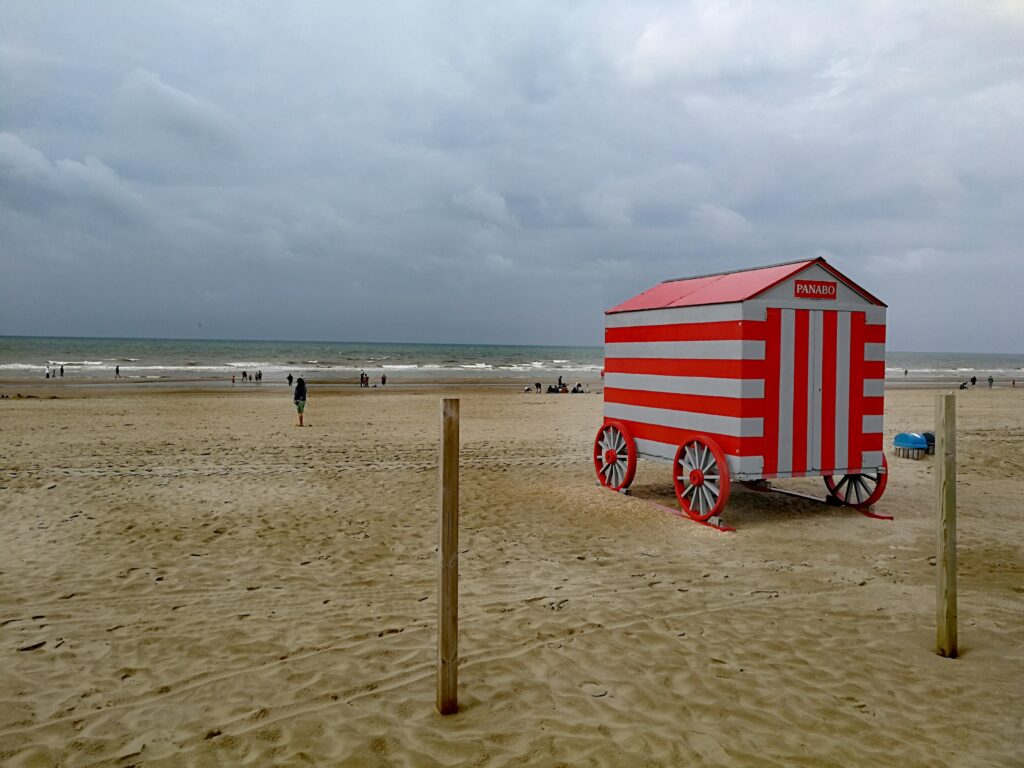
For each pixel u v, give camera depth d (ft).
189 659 15.08
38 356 260.83
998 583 20.85
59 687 13.74
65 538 25.13
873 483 36.78
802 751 11.55
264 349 413.18
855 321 28.86
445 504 12.46
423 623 17.26
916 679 14.28
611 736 11.96
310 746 11.58
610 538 26.02
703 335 28.58
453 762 11.11
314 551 23.89
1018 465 42.63
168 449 47.75
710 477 28.35
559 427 65.51
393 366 247.50
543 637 16.39
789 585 20.56
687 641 16.21
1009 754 11.49
